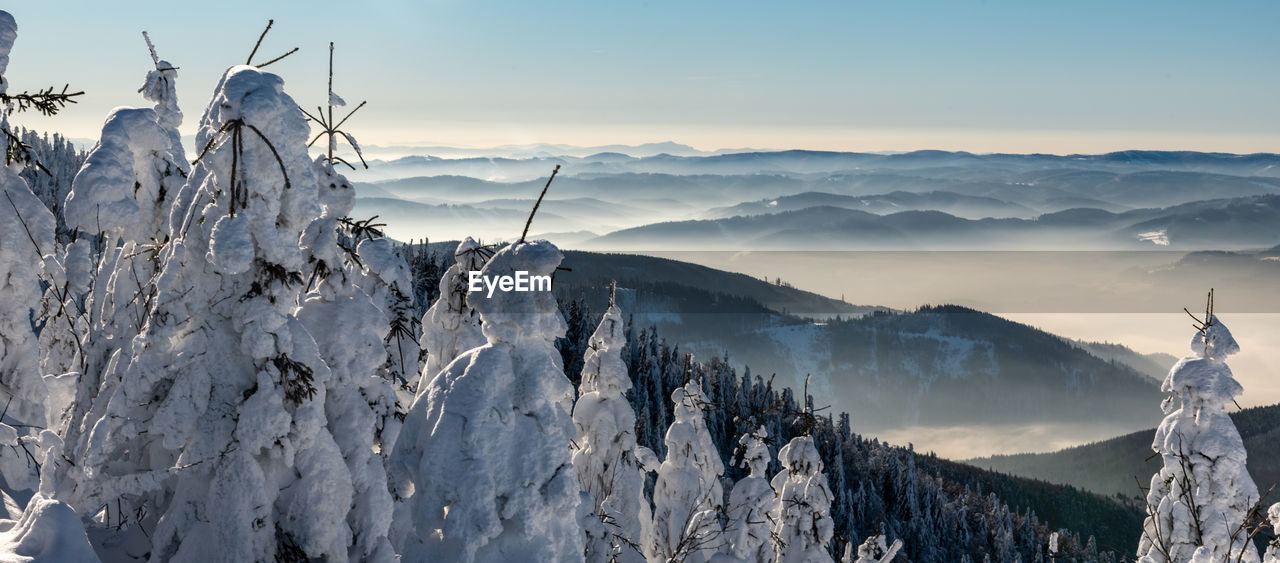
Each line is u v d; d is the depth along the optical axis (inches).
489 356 355.9
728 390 4121.6
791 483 842.2
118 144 533.0
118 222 524.4
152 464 442.9
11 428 528.1
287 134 412.2
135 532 468.4
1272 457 6028.5
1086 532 6791.3
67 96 564.7
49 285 640.4
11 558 353.1
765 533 855.7
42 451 536.7
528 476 345.1
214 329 417.1
